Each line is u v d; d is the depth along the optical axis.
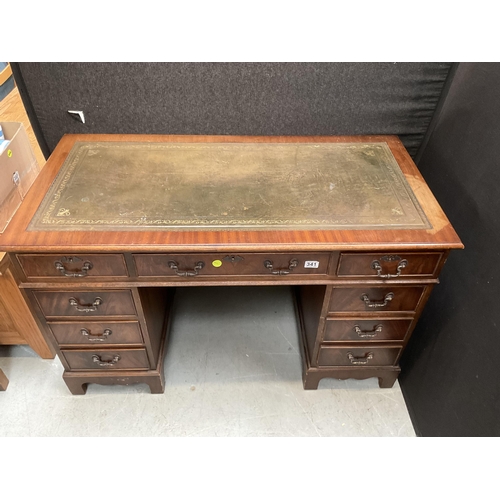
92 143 1.62
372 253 1.29
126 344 1.55
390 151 1.62
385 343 1.59
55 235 1.25
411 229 1.30
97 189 1.40
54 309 1.42
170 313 1.98
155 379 1.68
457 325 1.41
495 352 1.21
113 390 1.76
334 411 1.71
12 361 1.85
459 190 1.44
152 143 1.63
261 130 1.71
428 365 1.58
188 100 1.62
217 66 1.53
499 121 1.26
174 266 1.29
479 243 1.32
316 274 1.35
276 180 1.46
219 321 2.04
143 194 1.39
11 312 1.67
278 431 1.64
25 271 1.30
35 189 1.40
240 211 1.33
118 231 1.26
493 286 1.23
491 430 1.20
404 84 1.59
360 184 1.46
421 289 1.41
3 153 1.52
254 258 1.30
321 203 1.37
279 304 2.12
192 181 1.44
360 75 1.57
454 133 1.51
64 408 1.70
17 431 1.62
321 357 1.64
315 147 1.64
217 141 1.66
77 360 1.60
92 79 1.55
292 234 1.27
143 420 1.67
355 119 1.69
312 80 1.58
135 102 1.62
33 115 1.66
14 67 1.53
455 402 1.38
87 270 1.30
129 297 1.39
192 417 1.68
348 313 1.48
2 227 1.55
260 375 1.83
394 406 1.73
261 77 1.57
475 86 1.40
